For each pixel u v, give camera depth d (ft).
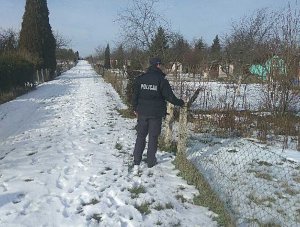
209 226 15.33
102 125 35.78
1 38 91.20
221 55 75.05
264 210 16.10
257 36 60.23
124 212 16.39
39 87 82.38
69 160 23.43
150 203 17.39
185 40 62.44
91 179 20.13
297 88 34.47
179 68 45.34
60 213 16.11
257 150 25.17
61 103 53.16
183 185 19.60
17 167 21.90
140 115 22.04
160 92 21.68
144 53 41.81
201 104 41.75
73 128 34.30
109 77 97.66
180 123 23.02
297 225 14.88
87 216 15.96
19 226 14.85
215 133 30.35
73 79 111.86
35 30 104.94
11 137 31.14
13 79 65.82
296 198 17.51
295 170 21.31
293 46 33.71
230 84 64.03
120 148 26.73
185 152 22.63
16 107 48.42
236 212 16.08
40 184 19.12
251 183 19.22
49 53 110.01
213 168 21.54
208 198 17.37
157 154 24.57
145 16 41.34
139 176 20.79
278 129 30.68
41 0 105.50
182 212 16.60
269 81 34.94
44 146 27.22
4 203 16.84
